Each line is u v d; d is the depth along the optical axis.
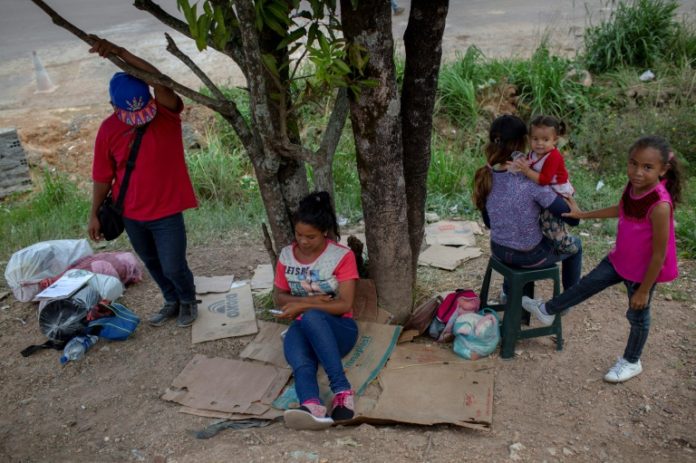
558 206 3.52
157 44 11.16
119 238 6.11
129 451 3.27
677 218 5.53
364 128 3.56
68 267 5.03
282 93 3.39
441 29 3.45
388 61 3.39
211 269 5.37
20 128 8.54
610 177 7.15
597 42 8.84
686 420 3.28
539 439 3.18
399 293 4.02
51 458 3.27
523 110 8.20
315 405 3.25
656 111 7.92
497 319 3.88
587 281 3.56
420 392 3.52
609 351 3.90
